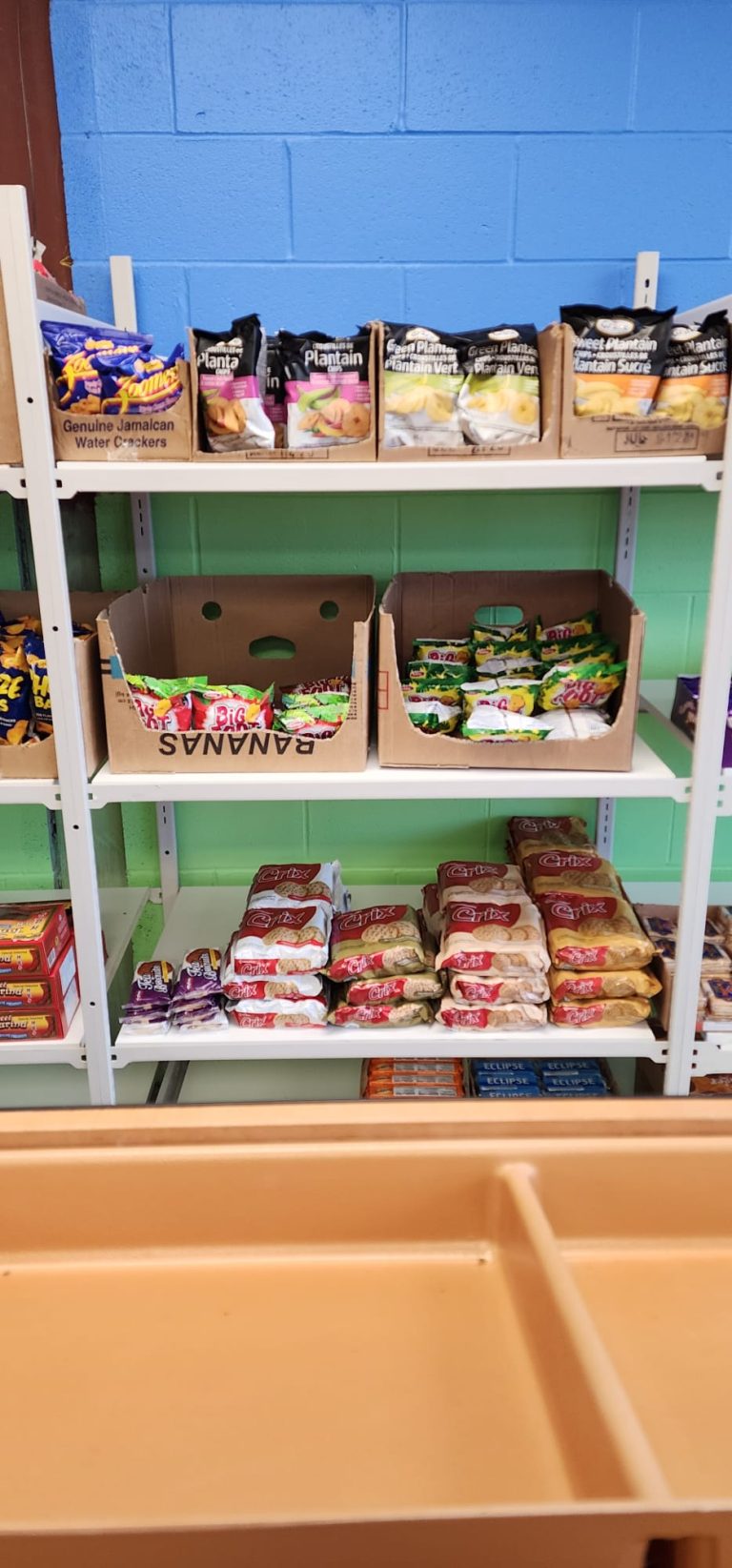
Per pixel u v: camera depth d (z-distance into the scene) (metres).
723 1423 0.75
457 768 1.64
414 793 1.60
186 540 2.12
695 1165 0.91
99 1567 0.57
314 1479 0.71
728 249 1.96
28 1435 0.75
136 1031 1.77
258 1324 0.85
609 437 1.47
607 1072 2.00
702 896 1.66
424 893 2.08
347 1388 0.79
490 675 1.82
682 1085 1.75
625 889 2.27
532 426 1.48
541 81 1.86
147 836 2.29
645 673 2.21
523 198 1.92
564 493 2.08
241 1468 0.72
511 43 1.83
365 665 1.57
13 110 1.85
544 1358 0.78
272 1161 0.91
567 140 1.89
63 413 1.46
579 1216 0.92
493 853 2.33
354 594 2.00
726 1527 0.57
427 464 1.47
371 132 1.88
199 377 1.47
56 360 1.45
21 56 1.82
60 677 1.56
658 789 1.61
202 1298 0.88
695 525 2.10
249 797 1.62
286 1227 0.92
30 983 1.73
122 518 2.09
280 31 1.82
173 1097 1.98
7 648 1.71
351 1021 1.75
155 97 1.86
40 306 1.45
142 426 1.47
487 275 1.97
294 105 1.87
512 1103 0.96
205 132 1.88
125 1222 0.92
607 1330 0.84
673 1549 0.59
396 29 1.83
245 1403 0.77
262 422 1.47
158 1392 0.79
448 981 1.78
